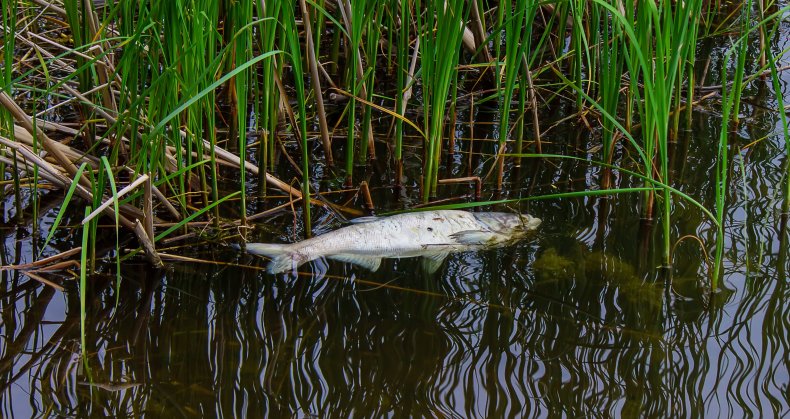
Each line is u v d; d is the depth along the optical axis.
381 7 5.31
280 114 6.35
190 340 3.93
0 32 6.04
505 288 4.35
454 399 3.55
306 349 3.88
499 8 5.58
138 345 3.88
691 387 3.60
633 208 5.21
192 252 4.65
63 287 4.30
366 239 4.68
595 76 6.66
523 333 3.99
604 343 3.91
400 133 5.38
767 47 5.79
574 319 4.09
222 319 4.08
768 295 4.22
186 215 4.85
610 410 3.47
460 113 6.79
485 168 5.83
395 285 4.39
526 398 3.55
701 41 7.96
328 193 5.43
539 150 5.99
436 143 5.25
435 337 3.97
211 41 4.84
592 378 3.67
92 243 4.31
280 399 3.54
